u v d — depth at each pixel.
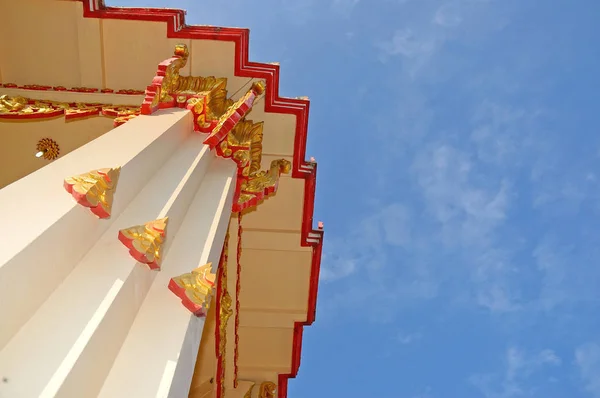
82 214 4.68
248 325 13.64
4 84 10.85
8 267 3.52
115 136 6.79
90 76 10.88
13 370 3.45
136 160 6.16
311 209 12.52
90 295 4.36
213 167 8.73
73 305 4.18
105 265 4.78
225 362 12.91
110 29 10.56
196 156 8.02
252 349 14.00
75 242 4.55
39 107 10.24
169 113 8.71
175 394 4.52
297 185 12.13
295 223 12.62
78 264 4.64
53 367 3.56
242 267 13.12
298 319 13.66
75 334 3.90
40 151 10.64
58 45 10.66
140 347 4.70
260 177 10.66
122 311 4.62
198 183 7.76
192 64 10.73
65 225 4.34
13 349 3.59
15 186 4.57
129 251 5.05
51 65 10.80
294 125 11.48
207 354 11.48
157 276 5.66
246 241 12.77
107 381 4.29
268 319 13.62
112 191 5.15
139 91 10.88
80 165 5.42
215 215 7.11
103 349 4.16
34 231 3.96
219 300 11.23
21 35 10.57
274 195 12.23
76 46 10.66
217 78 10.61
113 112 10.02
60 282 4.31
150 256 5.14
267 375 14.21
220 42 10.66
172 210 6.34
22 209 4.25
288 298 13.53
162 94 9.02
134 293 4.93
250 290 13.42
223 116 9.46
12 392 3.31
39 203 4.41
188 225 6.79
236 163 9.10
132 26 10.53
